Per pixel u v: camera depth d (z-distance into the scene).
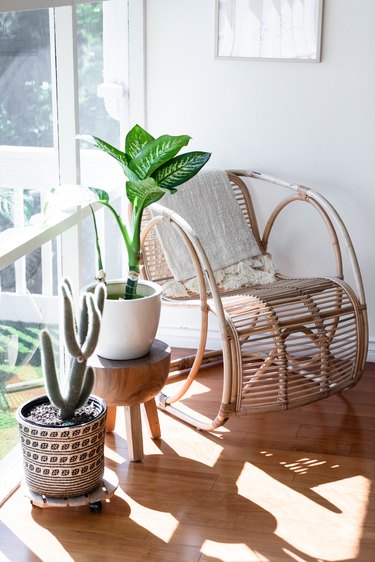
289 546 2.43
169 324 3.93
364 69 3.52
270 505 2.63
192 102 3.69
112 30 3.40
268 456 2.93
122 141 3.66
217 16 3.56
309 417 3.22
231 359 2.91
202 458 2.91
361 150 3.61
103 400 2.64
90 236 3.31
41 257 2.77
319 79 3.57
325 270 3.78
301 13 3.50
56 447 2.46
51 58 2.75
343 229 3.33
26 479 2.55
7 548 2.41
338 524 2.54
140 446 2.88
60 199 2.62
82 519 2.55
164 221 3.04
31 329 2.73
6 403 2.62
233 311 3.00
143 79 3.67
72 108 2.82
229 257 3.50
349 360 3.21
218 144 3.72
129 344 2.79
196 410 3.27
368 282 3.74
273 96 3.62
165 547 2.42
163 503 2.64
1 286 2.47
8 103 2.45
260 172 3.72
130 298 2.85
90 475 2.54
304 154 3.66
